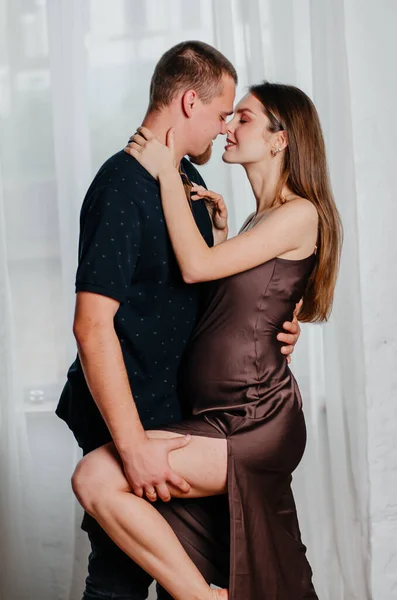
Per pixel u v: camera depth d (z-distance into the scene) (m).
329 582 2.74
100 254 1.66
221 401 1.81
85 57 2.66
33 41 2.71
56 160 2.66
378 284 2.83
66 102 2.64
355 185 2.73
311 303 2.03
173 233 1.76
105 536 1.85
